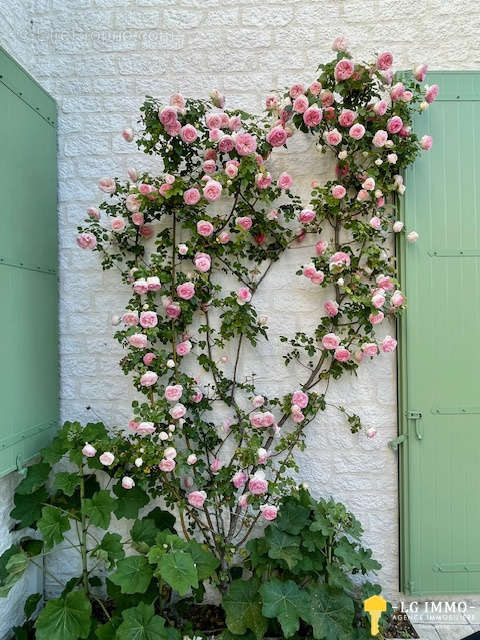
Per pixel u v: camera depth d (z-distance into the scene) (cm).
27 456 173
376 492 197
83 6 200
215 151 183
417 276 192
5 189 160
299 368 197
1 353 157
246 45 198
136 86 200
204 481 186
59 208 200
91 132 200
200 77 198
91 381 200
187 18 200
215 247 189
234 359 198
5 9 179
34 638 172
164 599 180
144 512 200
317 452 198
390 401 197
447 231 193
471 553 191
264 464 188
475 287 193
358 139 176
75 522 199
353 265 189
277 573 179
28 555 175
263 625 158
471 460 192
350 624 157
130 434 199
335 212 187
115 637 145
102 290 200
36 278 181
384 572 196
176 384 187
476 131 194
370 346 180
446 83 194
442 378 192
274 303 198
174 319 188
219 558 188
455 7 196
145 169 200
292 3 198
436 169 193
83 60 200
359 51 196
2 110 158
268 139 176
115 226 182
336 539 185
